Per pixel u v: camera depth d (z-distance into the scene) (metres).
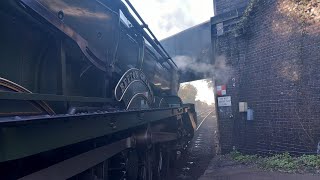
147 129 5.55
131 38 6.44
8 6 3.11
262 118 10.15
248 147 10.78
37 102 3.17
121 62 5.80
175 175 9.10
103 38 4.81
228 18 11.72
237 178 7.30
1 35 3.16
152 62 8.53
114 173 4.62
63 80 3.73
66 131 2.60
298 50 8.64
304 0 8.36
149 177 6.10
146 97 6.54
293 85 8.85
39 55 3.72
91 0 4.47
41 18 3.37
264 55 10.02
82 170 3.19
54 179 2.71
